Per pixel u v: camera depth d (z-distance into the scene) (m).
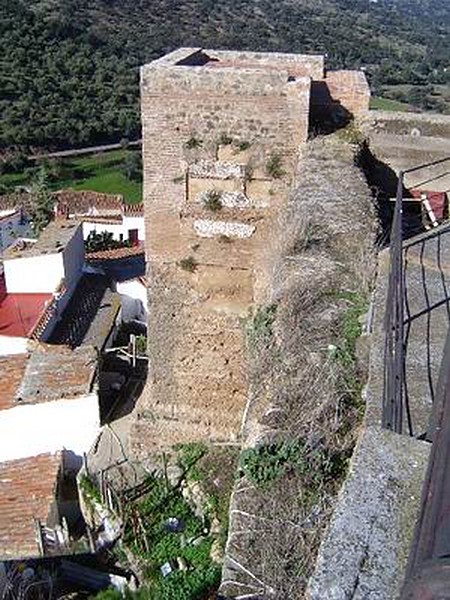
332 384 5.62
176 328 11.68
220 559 9.49
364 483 3.05
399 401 3.82
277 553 4.55
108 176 47.16
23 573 10.73
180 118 10.77
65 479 13.01
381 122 11.08
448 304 5.48
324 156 10.19
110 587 10.21
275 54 12.07
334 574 2.67
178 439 11.80
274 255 9.20
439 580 2.02
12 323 18.61
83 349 15.52
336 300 6.95
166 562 9.98
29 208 37.22
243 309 11.40
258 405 7.10
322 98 11.30
